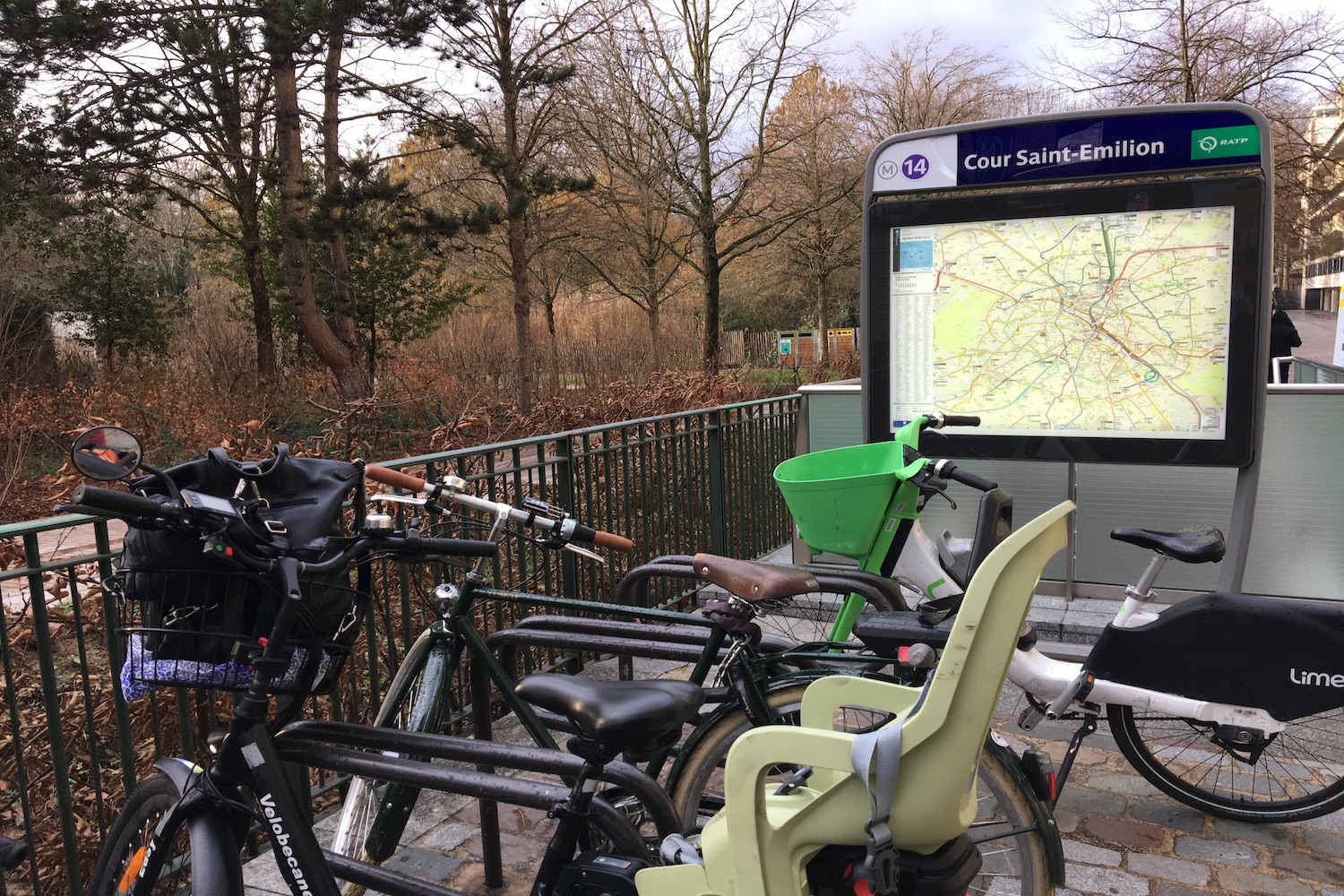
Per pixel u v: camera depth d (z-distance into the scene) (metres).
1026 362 3.98
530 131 15.90
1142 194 3.70
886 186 4.10
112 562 2.58
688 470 5.44
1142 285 3.75
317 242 15.67
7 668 2.48
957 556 3.12
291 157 14.30
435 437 6.84
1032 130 3.82
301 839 1.81
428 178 19.00
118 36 12.59
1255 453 3.64
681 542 5.46
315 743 2.01
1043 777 2.12
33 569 2.40
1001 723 3.85
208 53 12.72
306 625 1.86
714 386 9.12
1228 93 15.27
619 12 16.67
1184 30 15.12
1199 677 2.79
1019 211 3.91
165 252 22.53
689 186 19.12
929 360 4.14
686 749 2.46
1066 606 4.83
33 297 18.33
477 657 2.64
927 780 1.61
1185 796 3.02
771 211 21.47
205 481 1.86
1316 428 4.53
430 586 4.22
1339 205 16.61
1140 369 3.79
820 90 21.50
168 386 14.50
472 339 22.05
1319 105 15.86
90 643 4.29
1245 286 3.57
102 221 18.86
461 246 15.38
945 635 2.00
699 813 2.43
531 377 15.88
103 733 3.92
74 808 3.59
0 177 13.70
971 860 1.75
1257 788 3.07
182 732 2.76
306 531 1.90
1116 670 2.87
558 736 3.68
